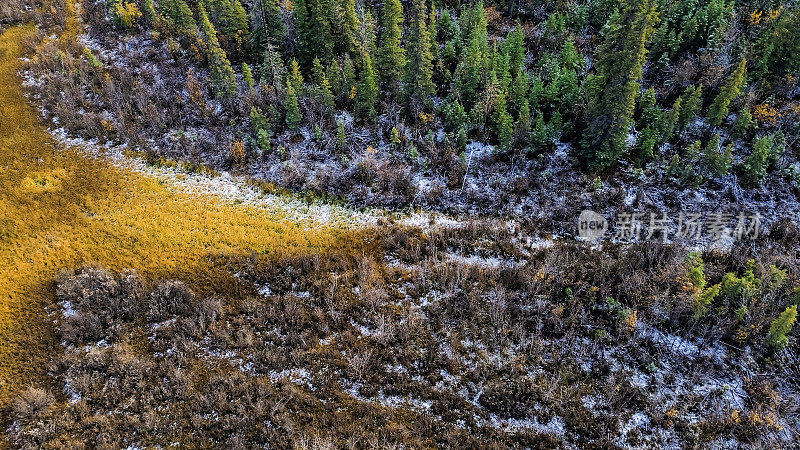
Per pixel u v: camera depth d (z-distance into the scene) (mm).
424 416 25625
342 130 40781
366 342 29094
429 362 27875
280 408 25344
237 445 23453
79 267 32688
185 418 24953
